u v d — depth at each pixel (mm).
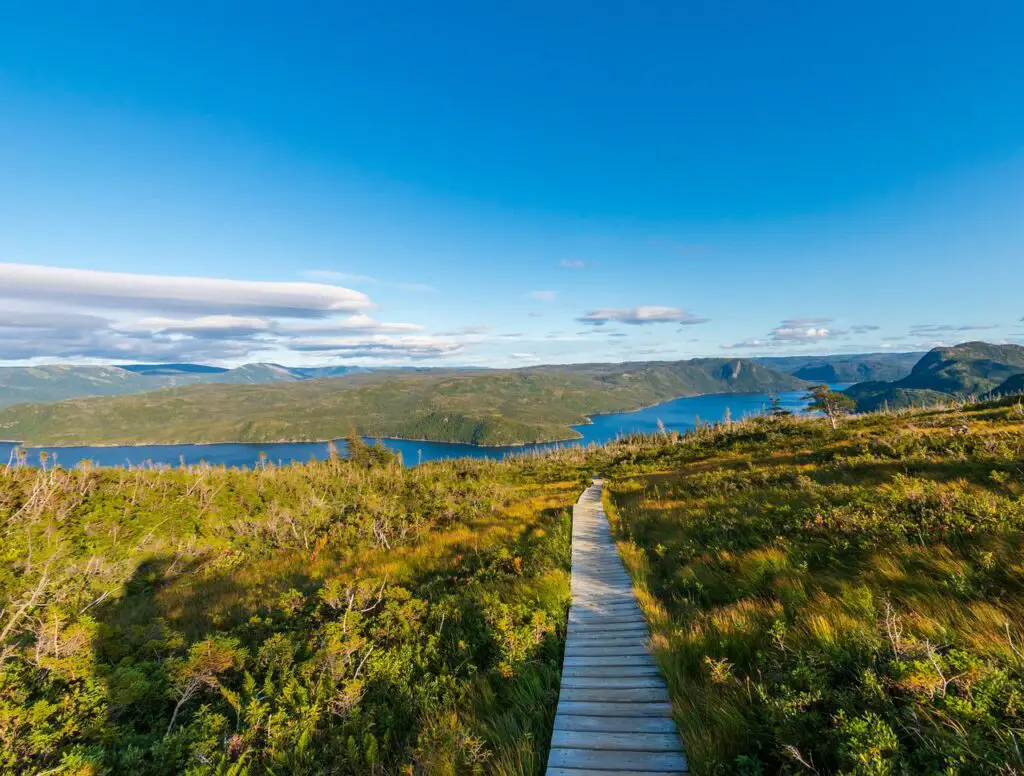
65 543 19984
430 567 13148
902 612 5359
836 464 19359
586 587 10281
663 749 4574
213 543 22047
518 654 6719
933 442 19500
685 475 28453
